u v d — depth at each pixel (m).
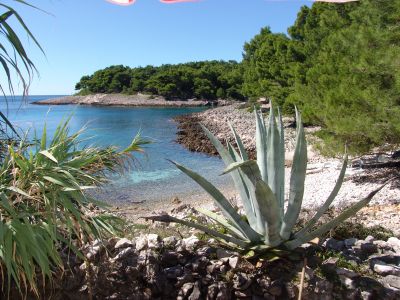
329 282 3.29
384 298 3.31
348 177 11.55
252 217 3.87
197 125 36.78
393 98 8.51
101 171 3.72
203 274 3.46
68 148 3.51
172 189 13.15
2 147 3.52
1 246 2.71
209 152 21.86
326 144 10.22
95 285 3.31
